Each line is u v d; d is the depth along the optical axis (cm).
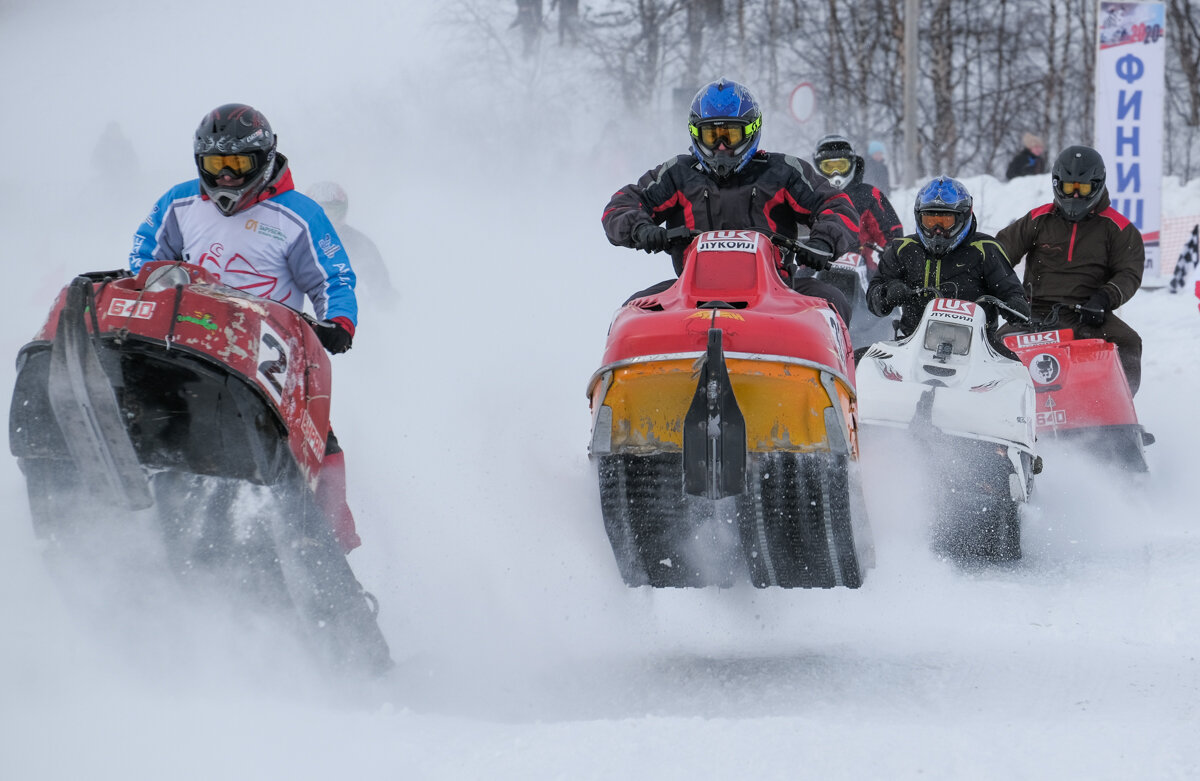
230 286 1616
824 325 1603
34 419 1380
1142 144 4812
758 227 1844
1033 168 6769
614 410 1584
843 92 8894
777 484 1580
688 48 9900
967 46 9438
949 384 2233
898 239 2509
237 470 1423
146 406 1412
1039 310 2911
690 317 1573
